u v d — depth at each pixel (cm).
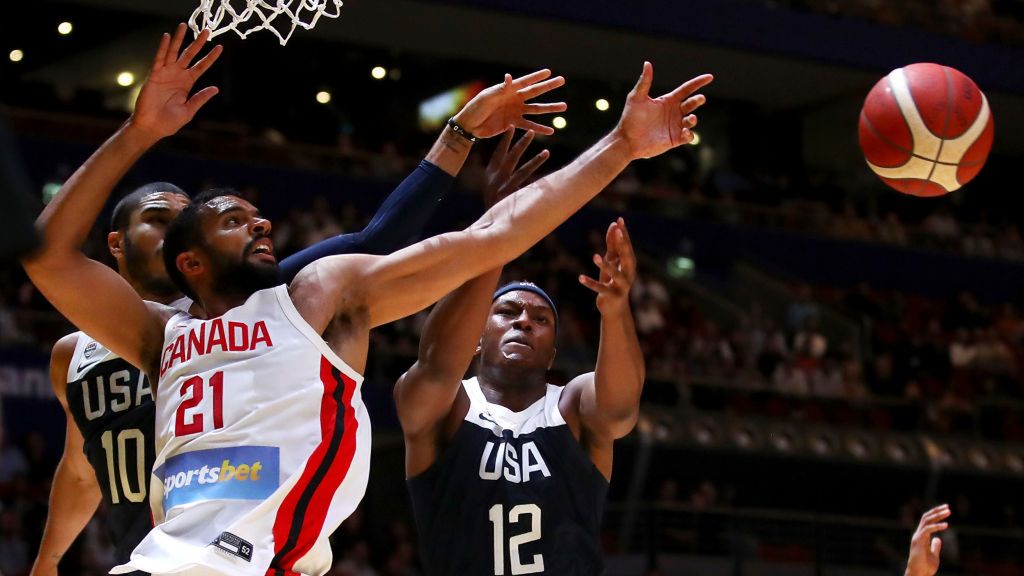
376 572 1280
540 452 396
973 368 1816
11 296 1348
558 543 387
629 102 308
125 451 343
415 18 1762
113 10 1781
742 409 1552
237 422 264
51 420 1300
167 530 259
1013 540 1504
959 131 461
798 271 2012
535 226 295
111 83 1998
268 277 285
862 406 1619
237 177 1669
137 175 1573
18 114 1541
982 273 2102
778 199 2092
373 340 1442
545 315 418
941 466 1588
